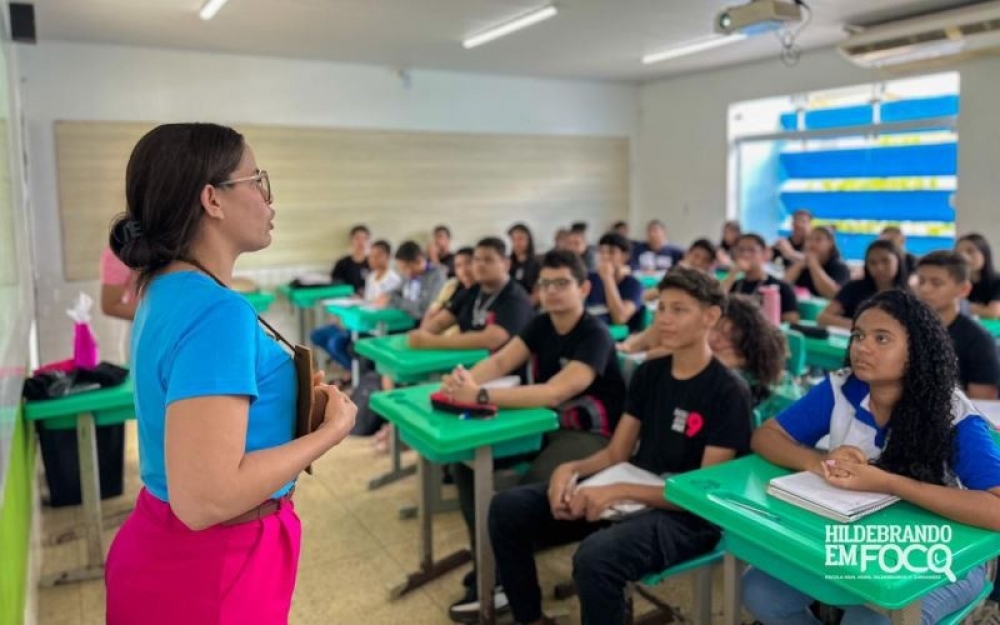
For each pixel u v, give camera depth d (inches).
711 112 298.8
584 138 315.6
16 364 81.3
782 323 160.1
